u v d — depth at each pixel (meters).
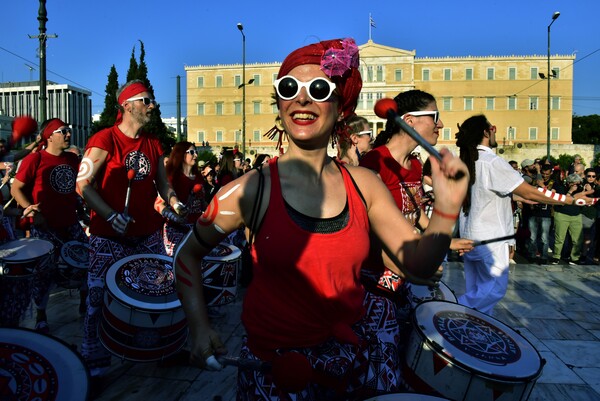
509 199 3.99
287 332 1.65
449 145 62.84
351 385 1.84
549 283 6.79
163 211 4.03
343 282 1.64
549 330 4.82
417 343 2.39
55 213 4.84
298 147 1.67
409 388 2.41
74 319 4.86
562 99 61.25
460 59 62.19
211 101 66.94
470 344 2.38
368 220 1.75
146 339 3.23
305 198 1.63
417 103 2.97
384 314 2.27
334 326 1.66
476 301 3.94
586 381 3.70
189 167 5.73
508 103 62.03
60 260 4.63
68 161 4.99
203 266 4.18
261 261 1.64
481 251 3.95
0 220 4.04
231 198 1.64
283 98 1.64
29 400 1.78
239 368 1.65
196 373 3.70
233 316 5.16
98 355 3.42
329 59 1.60
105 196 3.55
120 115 3.67
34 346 2.05
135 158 3.61
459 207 1.40
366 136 4.22
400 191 3.01
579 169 9.85
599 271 7.66
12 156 4.94
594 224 8.84
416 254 1.51
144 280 3.40
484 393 2.20
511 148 54.62
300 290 1.61
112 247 3.54
